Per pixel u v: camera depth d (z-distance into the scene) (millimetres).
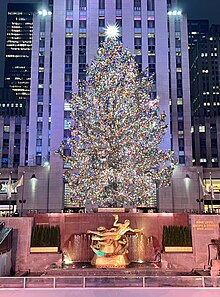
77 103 40438
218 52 145000
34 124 82188
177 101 84188
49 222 27797
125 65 40156
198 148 104938
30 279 16609
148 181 40812
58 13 75750
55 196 67125
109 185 39812
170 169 44469
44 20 88312
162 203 65812
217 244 25969
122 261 23938
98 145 38562
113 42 41125
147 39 75500
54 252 26047
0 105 146625
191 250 26203
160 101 72188
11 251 25766
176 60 86500
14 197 71250
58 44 74125
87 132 39562
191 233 26672
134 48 75062
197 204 67188
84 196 41844
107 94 38781
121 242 24406
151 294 16109
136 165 39406
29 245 26125
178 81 85312
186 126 82875
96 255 24516
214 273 22656
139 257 27000
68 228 27672
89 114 39219
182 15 88938
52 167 68312
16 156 105625
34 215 27922
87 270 21984
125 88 38812
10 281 16578
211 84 142375
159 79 73312
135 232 26938
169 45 87188
